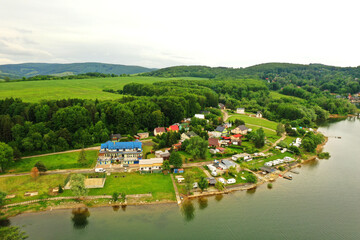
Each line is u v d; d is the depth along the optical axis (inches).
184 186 3880.4
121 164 4520.2
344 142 6781.5
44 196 3467.0
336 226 3100.4
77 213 3198.8
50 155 4771.2
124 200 3452.3
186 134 5802.2
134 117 6461.6
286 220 3191.4
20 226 2925.7
